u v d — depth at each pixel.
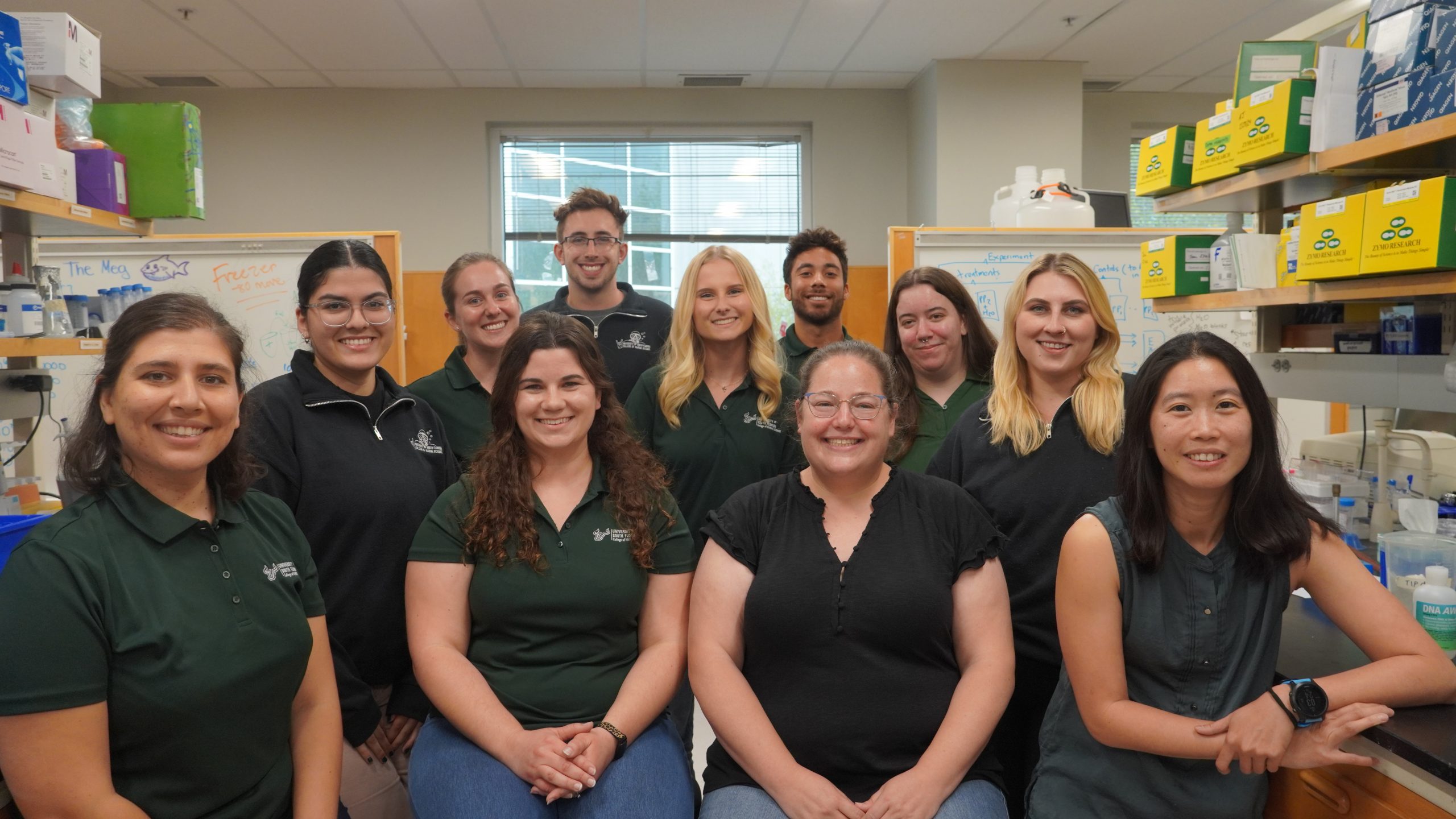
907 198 6.20
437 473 1.92
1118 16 4.84
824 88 6.14
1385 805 1.24
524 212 6.23
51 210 2.07
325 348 1.77
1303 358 2.32
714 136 6.25
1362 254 1.73
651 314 2.88
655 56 5.39
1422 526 1.85
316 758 1.38
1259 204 2.36
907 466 2.23
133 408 1.18
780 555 1.55
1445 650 1.45
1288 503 1.32
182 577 1.22
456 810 1.39
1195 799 1.33
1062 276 1.77
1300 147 1.89
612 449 1.71
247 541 1.31
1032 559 1.72
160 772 1.19
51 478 3.58
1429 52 1.66
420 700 1.80
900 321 2.23
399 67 5.52
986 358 2.26
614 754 1.48
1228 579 1.33
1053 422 1.77
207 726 1.20
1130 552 1.34
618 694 1.57
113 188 2.34
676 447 2.19
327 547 1.72
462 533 1.62
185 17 4.64
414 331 5.70
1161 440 1.30
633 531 1.64
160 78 5.66
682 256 6.32
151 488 1.24
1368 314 2.25
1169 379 1.30
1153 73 5.87
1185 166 2.31
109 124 2.42
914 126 6.01
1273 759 1.22
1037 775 1.50
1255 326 2.53
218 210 5.96
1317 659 1.48
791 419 2.17
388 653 1.76
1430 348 1.98
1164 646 1.33
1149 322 3.80
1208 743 1.25
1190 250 2.37
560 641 1.58
